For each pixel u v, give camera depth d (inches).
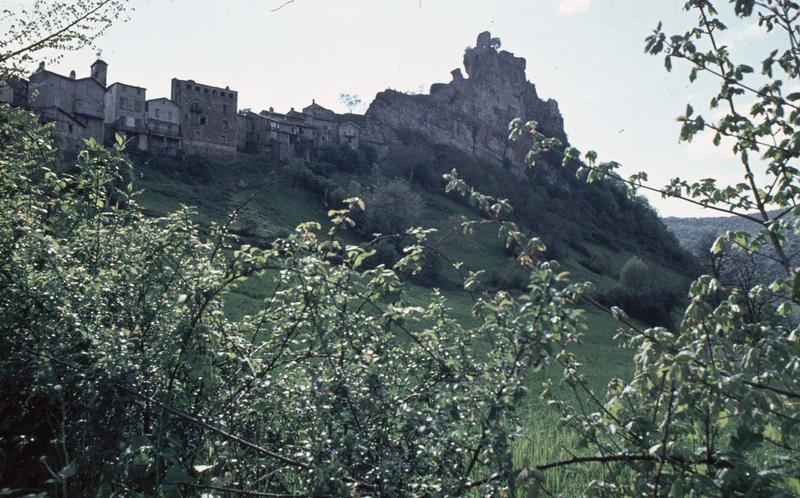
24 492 180.2
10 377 181.6
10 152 267.4
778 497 125.3
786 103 163.8
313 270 165.6
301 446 171.3
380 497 150.6
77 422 169.6
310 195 4124.0
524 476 139.4
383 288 173.6
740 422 155.2
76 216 245.0
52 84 3671.3
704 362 148.1
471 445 159.0
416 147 6289.4
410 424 154.0
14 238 198.2
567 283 141.8
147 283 199.3
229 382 192.1
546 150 188.1
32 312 193.2
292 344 203.2
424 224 4498.0
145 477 169.5
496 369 160.2
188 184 3843.5
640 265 3570.4
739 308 144.0
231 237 211.5
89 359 181.3
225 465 172.1
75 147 3344.0
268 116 5570.9
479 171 6309.1
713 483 133.3
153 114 4340.6
